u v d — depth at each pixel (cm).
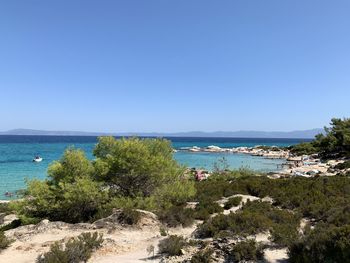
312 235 927
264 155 9138
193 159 7938
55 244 1042
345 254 793
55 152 8938
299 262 862
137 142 1822
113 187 1798
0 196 3083
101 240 1155
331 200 1738
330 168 4572
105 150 1883
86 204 1638
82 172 1738
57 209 1628
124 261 1005
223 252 970
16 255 1091
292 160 7425
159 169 1797
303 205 1698
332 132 7231
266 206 1688
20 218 1648
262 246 983
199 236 1234
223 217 1295
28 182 1722
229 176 3594
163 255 1043
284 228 1139
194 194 2019
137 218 1461
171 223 1501
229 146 16050
